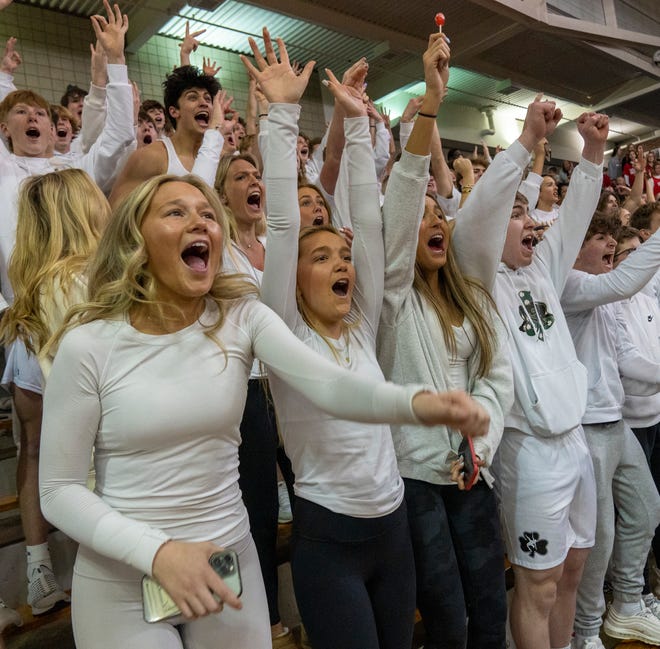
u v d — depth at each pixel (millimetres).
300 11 4527
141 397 854
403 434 1369
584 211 1837
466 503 1410
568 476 1626
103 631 859
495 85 6578
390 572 1182
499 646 1387
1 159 1950
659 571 2400
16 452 2170
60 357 858
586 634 1925
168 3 3990
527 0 5258
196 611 771
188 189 956
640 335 2266
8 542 1723
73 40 4258
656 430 2340
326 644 1120
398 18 4938
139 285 922
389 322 1431
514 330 1673
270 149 1154
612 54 6383
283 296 1170
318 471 1155
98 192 1226
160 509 864
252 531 1461
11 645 1445
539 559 1592
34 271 1143
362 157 1352
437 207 1536
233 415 928
